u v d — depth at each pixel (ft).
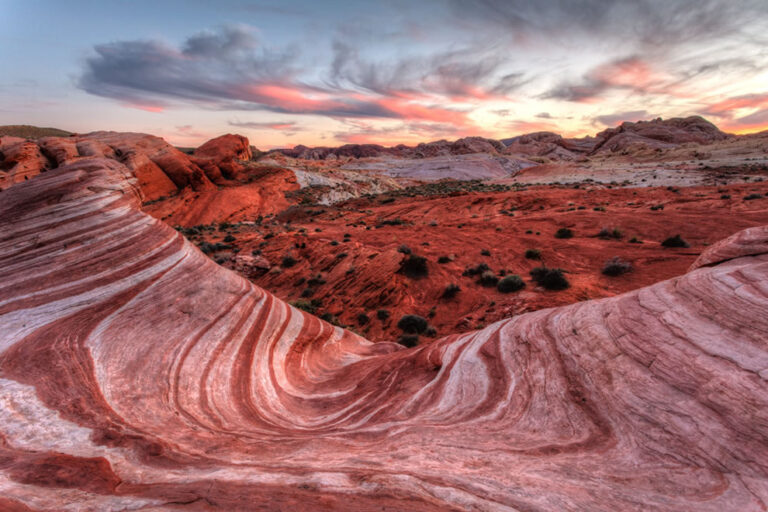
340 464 11.71
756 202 110.73
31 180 24.11
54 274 20.99
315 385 26.68
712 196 131.44
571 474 10.51
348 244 97.55
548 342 18.75
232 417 18.39
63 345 18.04
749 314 12.76
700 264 20.22
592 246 89.51
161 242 25.90
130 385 17.37
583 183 229.66
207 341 22.58
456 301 66.39
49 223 22.33
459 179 449.48
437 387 20.80
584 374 15.58
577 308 20.12
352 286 73.92
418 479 10.24
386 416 18.83
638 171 252.21
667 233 94.38
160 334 21.16
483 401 17.52
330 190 291.17
